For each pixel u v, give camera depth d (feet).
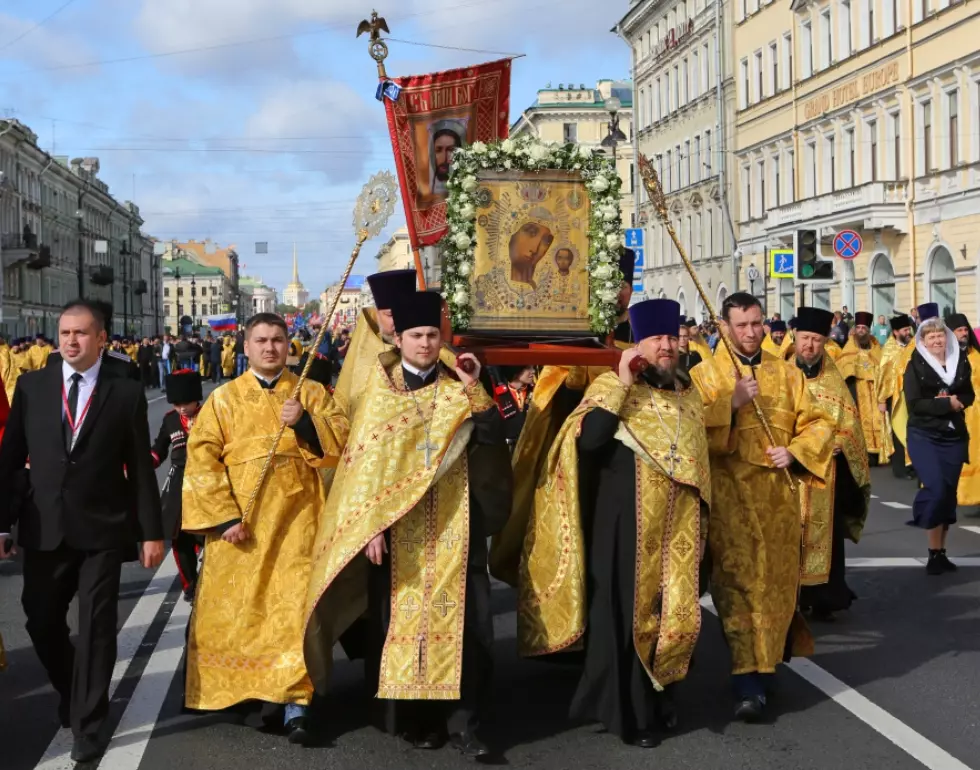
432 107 30.96
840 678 23.24
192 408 30.17
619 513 19.44
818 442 21.38
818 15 142.10
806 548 26.48
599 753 19.10
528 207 22.29
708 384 21.81
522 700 21.98
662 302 19.35
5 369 65.00
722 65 172.24
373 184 20.54
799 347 27.30
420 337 19.11
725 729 20.25
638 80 215.31
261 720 20.33
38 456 19.16
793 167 151.12
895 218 122.83
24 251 234.58
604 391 19.35
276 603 19.93
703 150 181.57
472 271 22.12
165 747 19.56
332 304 20.58
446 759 18.86
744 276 166.40
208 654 19.93
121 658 25.27
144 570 34.94
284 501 20.18
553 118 257.14
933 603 29.37
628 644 19.31
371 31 27.12
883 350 53.16
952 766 18.35
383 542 18.67
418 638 18.65
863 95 131.23
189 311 555.69
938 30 115.24
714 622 27.84
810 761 18.62
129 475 19.69
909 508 44.80
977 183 109.50
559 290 22.38
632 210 231.30
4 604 30.68
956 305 114.21
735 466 20.99
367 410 19.16
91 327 19.48
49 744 19.88
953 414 32.55
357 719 20.97
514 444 22.35
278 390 20.71
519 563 21.97
